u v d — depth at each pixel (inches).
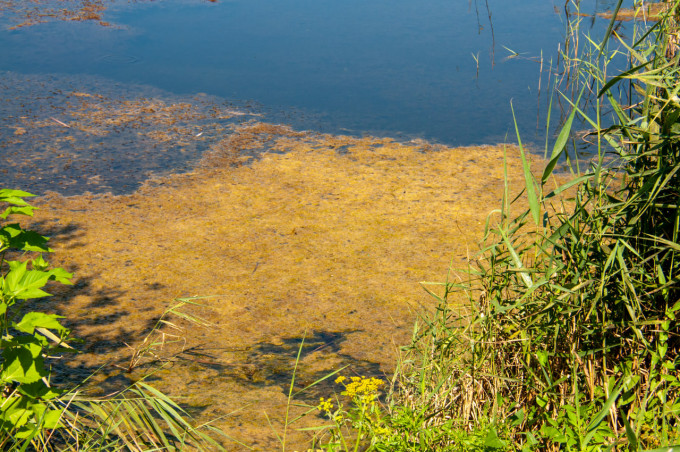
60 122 323.3
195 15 529.0
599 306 98.6
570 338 98.3
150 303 193.6
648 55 106.1
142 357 166.2
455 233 237.1
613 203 96.3
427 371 115.0
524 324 102.4
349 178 280.4
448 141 316.8
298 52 440.5
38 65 403.9
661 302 98.4
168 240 230.2
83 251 220.1
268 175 281.1
